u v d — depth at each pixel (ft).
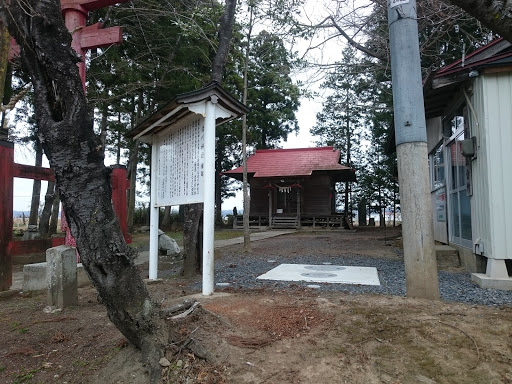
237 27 37.40
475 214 21.01
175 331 10.52
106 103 46.85
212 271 16.84
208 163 16.63
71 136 9.01
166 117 18.39
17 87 44.73
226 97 16.94
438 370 9.27
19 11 9.12
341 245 40.78
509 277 18.15
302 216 74.43
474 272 21.75
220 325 11.55
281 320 12.34
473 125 20.61
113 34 22.67
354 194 102.83
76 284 16.37
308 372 9.37
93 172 9.19
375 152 91.61
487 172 18.89
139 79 47.37
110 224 9.25
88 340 11.99
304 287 18.25
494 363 9.38
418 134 14.61
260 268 25.48
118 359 10.29
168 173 20.48
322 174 73.87
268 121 91.66
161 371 9.33
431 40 33.27
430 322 11.39
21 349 11.59
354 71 33.45
